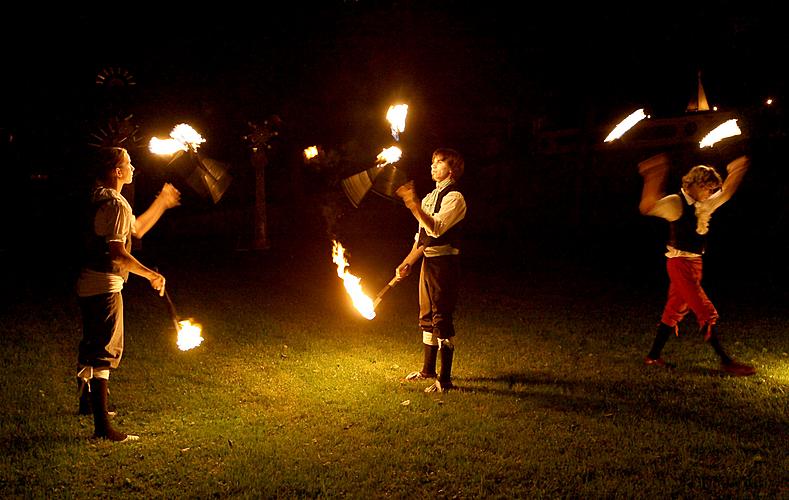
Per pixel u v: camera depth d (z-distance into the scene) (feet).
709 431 14.64
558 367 19.80
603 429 14.80
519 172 60.59
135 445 14.07
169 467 13.10
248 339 22.82
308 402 16.69
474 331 24.22
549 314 26.89
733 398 16.83
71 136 57.16
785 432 14.62
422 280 18.15
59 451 13.69
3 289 31.42
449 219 17.19
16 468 12.96
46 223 54.29
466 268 38.96
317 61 57.47
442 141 62.49
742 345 21.94
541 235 53.88
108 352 14.37
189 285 32.96
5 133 58.49
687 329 24.22
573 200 58.44
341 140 60.23
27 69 58.85
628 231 52.49
